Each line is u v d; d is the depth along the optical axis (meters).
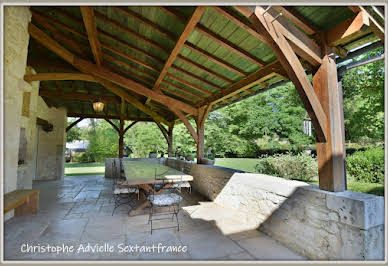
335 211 1.93
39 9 3.49
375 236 1.75
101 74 4.55
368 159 5.81
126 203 4.23
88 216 3.40
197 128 5.60
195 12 2.32
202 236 2.72
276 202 2.70
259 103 12.13
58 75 4.40
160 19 2.93
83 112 8.62
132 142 15.52
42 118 6.57
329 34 2.22
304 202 2.28
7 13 2.74
